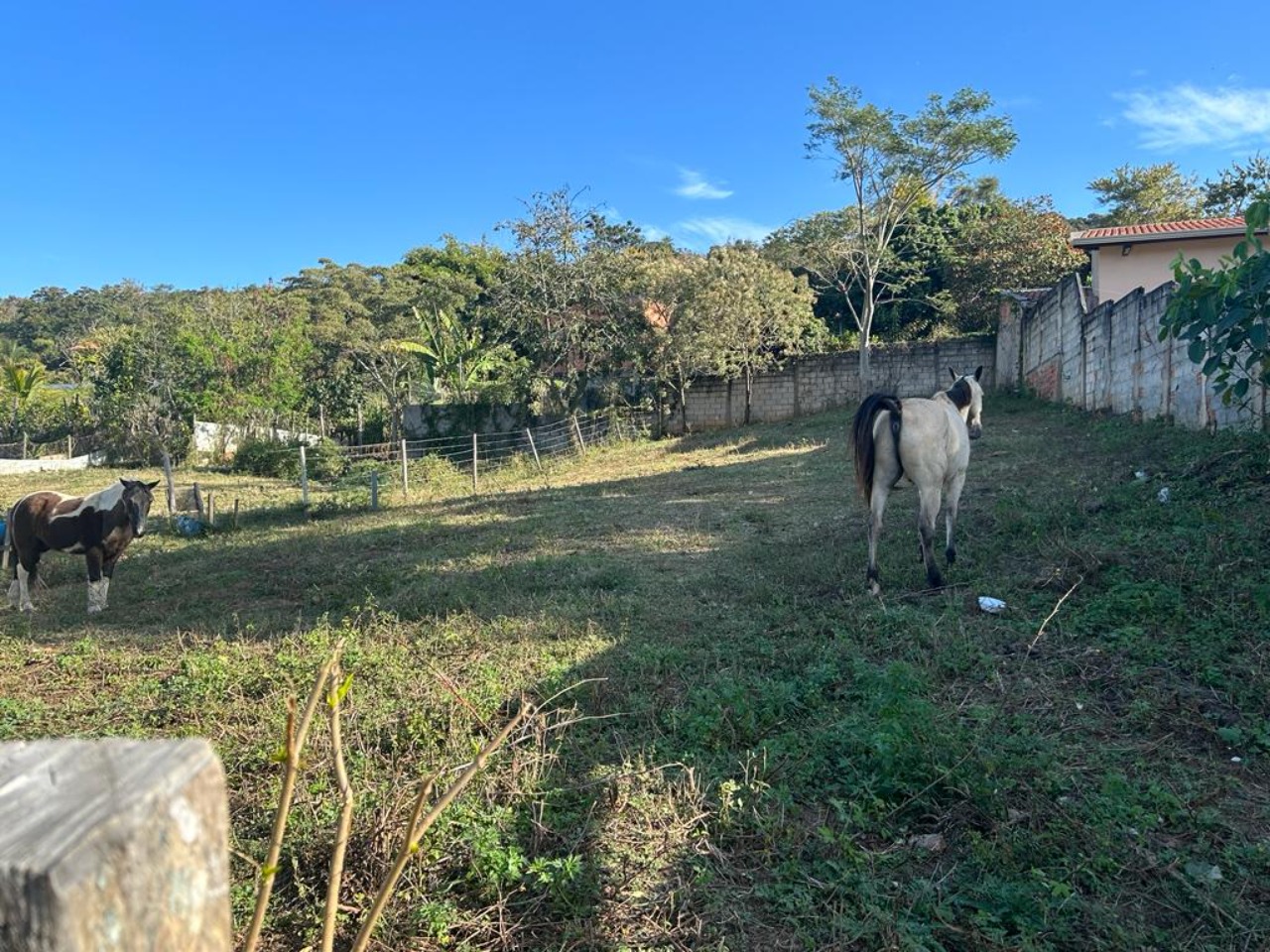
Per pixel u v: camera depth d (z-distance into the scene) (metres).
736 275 23.34
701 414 25.28
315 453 21.98
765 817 3.02
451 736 3.58
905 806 3.12
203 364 25.36
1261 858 2.75
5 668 5.66
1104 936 2.46
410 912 2.56
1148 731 3.64
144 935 0.66
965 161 22.66
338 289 41.47
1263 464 6.80
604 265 23.89
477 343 26.84
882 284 27.89
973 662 4.43
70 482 20.23
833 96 22.38
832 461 13.90
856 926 2.46
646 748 3.59
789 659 4.64
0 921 0.58
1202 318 5.77
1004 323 21.30
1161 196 30.97
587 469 18.33
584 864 2.77
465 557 8.29
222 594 7.80
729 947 2.45
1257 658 4.07
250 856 2.83
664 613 5.64
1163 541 5.66
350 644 5.19
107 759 0.74
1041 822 2.98
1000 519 7.05
